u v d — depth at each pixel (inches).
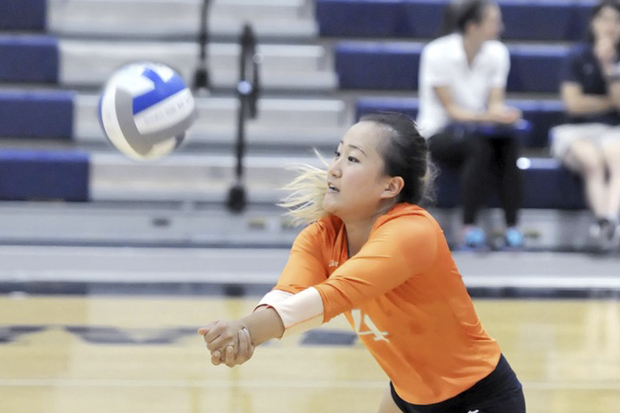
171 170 498.9
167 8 557.3
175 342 306.3
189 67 530.6
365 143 148.3
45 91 517.7
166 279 414.3
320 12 544.7
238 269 432.8
